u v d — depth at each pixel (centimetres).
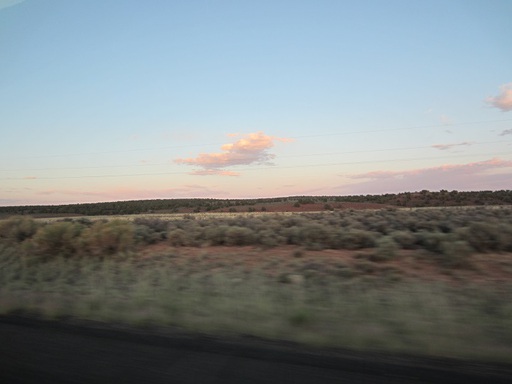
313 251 2233
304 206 9200
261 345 757
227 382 589
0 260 2523
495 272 1590
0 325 962
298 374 609
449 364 645
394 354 698
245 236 2597
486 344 755
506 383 571
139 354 717
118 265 2138
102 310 1095
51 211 10638
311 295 1253
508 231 2062
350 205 9112
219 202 11712
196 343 774
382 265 1752
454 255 1670
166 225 3341
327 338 789
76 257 2416
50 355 725
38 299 1308
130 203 11631
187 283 1552
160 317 995
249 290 1323
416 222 2753
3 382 615
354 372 614
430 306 1025
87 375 629
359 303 1104
